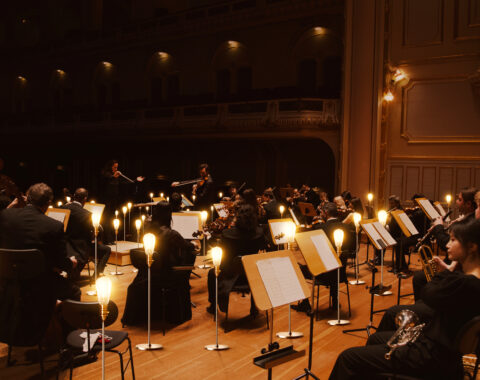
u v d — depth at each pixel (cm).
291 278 337
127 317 543
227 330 526
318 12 1648
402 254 850
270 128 1627
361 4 1321
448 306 267
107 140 2283
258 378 402
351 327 545
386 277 811
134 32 2222
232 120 1716
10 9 3098
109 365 424
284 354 290
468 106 1214
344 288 730
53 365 420
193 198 1043
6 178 579
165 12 2241
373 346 305
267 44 1814
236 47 1906
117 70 2347
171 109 1938
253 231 554
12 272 371
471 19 1198
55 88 2639
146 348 466
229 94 1912
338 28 1631
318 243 424
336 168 1514
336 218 644
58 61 2605
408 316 310
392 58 1316
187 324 550
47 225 392
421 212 841
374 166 1315
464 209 533
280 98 1587
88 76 2475
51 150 2750
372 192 1320
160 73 2177
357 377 300
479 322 249
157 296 551
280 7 1734
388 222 866
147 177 2336
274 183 1927
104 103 2442
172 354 455
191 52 2047
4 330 383
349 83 1358
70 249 660
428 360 277
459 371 282
